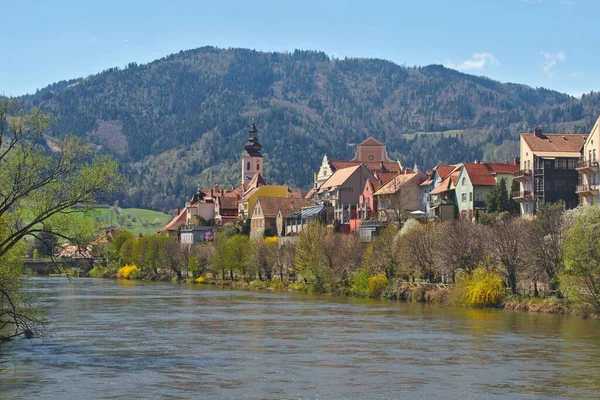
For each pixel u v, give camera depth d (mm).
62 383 61500
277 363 70500
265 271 197875
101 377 63875
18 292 78938
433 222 154500
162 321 104812
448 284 136375
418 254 142625
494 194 167375
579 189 147000
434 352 76250
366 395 57531
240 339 86375
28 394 57750
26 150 71375
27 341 84625
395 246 151375
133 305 132250
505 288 126000
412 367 68438
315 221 193000
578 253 106500
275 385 60906
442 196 189750
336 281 164500
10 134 71625
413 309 121000
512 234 124812
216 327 97500
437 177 198375
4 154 71000
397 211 186875
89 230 73938
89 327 98000
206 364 70062
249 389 59469
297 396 57281
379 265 153375
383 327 96250
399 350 77625
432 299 133500
